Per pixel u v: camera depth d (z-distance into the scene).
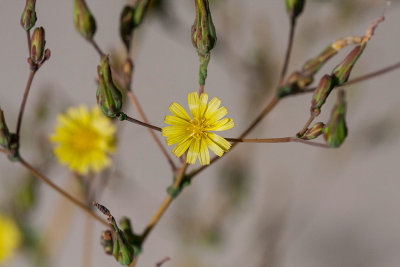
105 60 0.18
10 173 0.25
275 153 0.31
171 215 0.29
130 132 0.28
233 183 0.28
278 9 0.27
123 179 0.26
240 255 0.32
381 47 0.30
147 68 0.32
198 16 0.19
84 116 0.23
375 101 0.31
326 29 0.24
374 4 0.24
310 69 0.20
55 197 0.30
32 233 0.27
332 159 0.28
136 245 0.20
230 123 0.19
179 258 0.29
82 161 0.23
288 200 0.29
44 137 0.25
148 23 0.24
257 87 0.26
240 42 0.25
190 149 0.19
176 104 0.19
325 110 0.27
